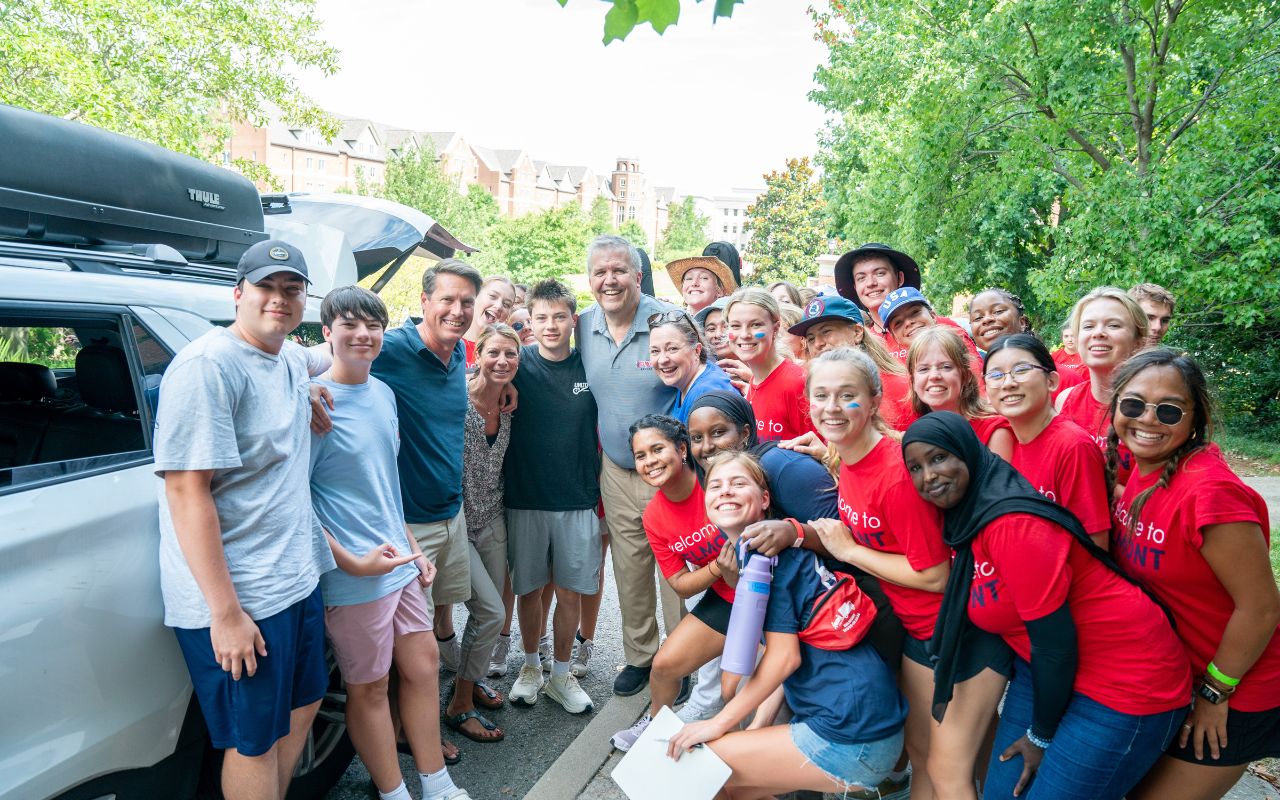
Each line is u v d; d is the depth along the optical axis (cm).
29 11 1095
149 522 234
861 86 1488
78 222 269
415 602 306
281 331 238
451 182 5856
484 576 373
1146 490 230
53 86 1036
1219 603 222
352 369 285
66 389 231
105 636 215
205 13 1341
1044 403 265
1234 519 209
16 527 199
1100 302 332
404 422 332
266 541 238
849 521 271
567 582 396
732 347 382
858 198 1983
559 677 406
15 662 193
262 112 1488
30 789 195
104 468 230
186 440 218
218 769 263
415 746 306
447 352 342
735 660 259
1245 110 988
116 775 221
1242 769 224
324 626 279
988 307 406
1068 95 1079
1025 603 221
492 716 397
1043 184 1454
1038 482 261
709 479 279
